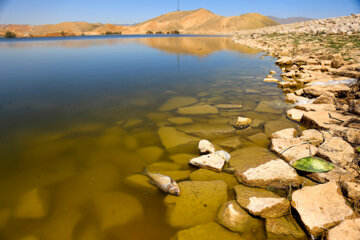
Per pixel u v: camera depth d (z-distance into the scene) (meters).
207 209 2.34
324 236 1.92
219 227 2.14
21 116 4.70
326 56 9.29
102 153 3.40
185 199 2.47
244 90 6.51
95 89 6.57
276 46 16.05
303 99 5.45
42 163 3.17
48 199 2.52
